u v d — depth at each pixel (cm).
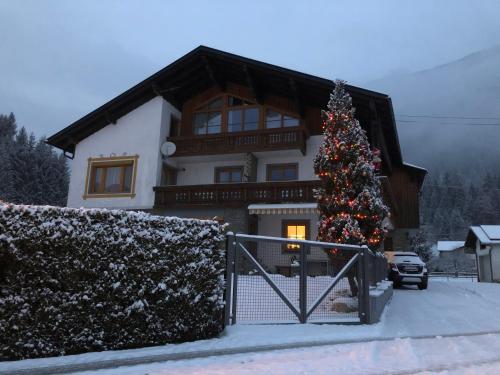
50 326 564
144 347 629
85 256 599
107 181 2408
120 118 2431
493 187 10469
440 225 10219
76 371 517
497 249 3447
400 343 722
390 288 1526
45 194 5431
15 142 6750
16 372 486
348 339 727
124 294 623
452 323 970
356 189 1159
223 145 2248
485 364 593
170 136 2412
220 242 756
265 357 607
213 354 616
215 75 2333
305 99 2222
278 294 813
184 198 2191
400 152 2559
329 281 876
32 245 562
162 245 670
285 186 2039
